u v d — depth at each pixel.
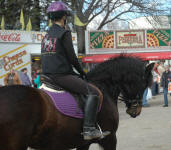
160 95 18.31
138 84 4.21
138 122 9.07
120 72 4.12
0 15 19.22
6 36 12.35
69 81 3.41
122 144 6.36
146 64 4.43
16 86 3.05
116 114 3.96
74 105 3.37
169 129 7.73
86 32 17.03
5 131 2.75
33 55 13.62
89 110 3.42
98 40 17.03
